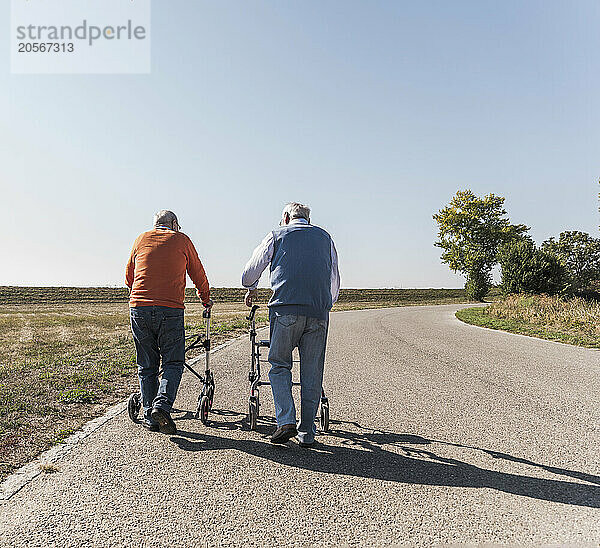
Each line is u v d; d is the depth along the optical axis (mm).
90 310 33281
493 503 3371
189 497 3426
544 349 11211
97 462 4043
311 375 4578
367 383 7340
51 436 4688
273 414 5617
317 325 4543
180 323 5066
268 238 4691
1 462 4023
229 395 6547
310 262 4531
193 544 2846
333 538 2920
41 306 39344
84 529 2996
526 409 5840
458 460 4176
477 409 5852
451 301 59094
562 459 4203
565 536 2947
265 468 3965
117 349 10648
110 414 5461
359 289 73562
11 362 8906
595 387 7051
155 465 3994
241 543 2861
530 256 29250
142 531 2979
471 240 59781
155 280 4992
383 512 3236
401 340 13016
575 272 56688
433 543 2875
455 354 10352
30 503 3318
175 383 4891
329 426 5168
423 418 5469
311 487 3609
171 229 5465
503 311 23250
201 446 4465
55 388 6691
